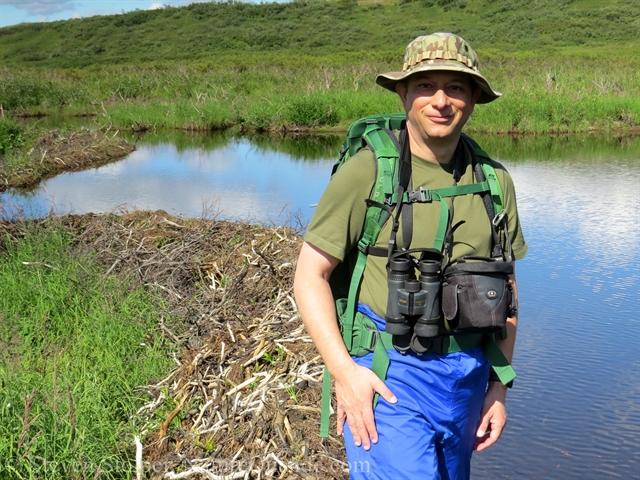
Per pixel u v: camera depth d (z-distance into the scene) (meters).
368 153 2.39
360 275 2.40
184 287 6.05
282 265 5.98
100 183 12.96
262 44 68.88
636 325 5.64
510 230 2.54
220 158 16.28
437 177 2.42
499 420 2.58
